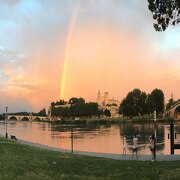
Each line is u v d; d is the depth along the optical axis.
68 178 21.25
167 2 19.34
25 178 19.36
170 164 28.45
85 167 27.62
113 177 22.44
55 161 29.73
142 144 83.62
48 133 148.62
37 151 38.66
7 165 23.53
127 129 171.88
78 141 100.81
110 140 102.88
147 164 28.92
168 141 90.44
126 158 40.69
